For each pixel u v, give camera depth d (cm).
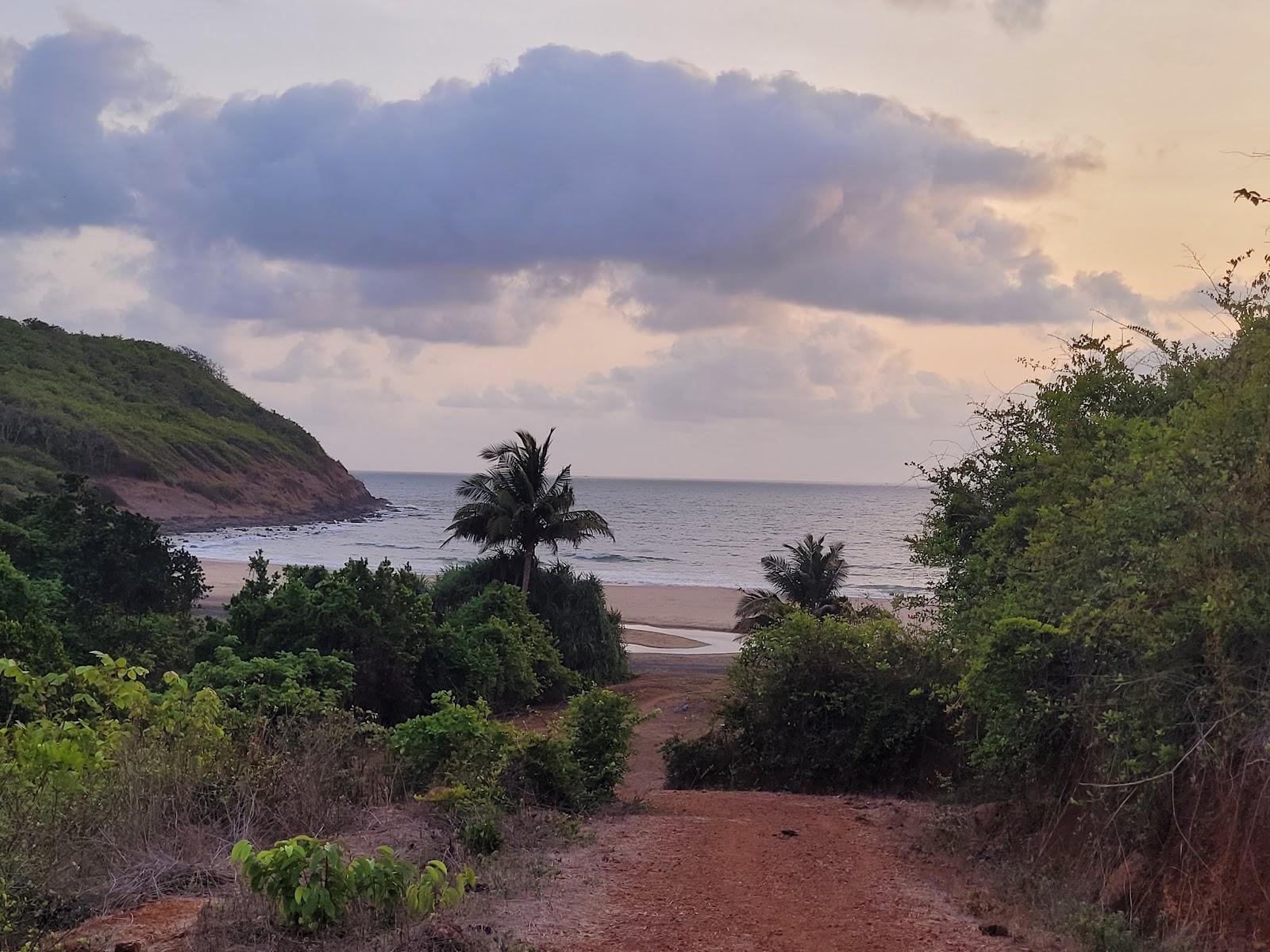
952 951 582
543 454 4166
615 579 8675
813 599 4144
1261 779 584
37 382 15250
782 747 1733
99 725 878
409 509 19950
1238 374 704
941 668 1568
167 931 539
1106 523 742
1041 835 832
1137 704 667
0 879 527
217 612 5022
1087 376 1056
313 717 1202
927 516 1373
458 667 2823
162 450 14412
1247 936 549
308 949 521
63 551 2920
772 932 612
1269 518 611
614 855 837
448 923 564
